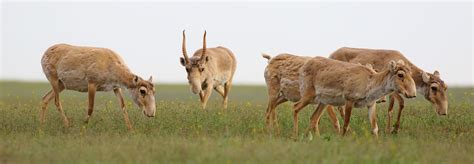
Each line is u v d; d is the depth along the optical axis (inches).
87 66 2464.3
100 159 1676.9
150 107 2402.8
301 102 2257.6
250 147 1808.6
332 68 2202.3
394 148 1722.4
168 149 1786.4
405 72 2092.8
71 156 1723.7
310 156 1704.0
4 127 2320.4
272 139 2000.5
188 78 3169.3
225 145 1861.5
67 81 2500.0
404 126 2492.6
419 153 1788.9
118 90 2459.4
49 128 2320.4
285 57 2367.1
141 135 2094.0
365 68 2169.0
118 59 2493.8
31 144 1908.2
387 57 2586.1
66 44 2586.1
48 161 1676.9
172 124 2391.7
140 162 1644.9
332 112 2304.4
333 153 1742.1
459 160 1760.6
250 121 2447.1
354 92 2143.2
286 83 2327.8
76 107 2984.7
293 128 2326.5
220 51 3474.4
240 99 4936.0
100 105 3275.1
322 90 2199.8
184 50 3206.2
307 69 2253.9
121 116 2613.2
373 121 2178.9
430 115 2664.9
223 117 2524.6
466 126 2485.2
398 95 2413.9
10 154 1765.5
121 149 1793.8
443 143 2028.8
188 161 1637.6
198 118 2516.0
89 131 2219.5
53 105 3117.6
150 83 2423.7
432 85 2461.9
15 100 4242.1
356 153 1738.4
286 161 1656.0
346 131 2178.9
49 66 2532.0
